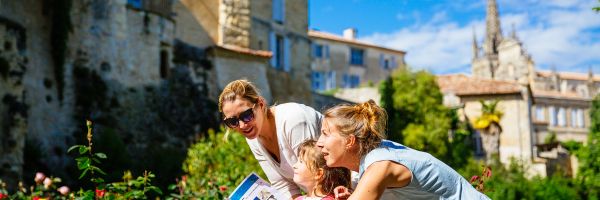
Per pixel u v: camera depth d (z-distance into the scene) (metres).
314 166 3.66
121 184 5.50
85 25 15.46
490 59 91.62
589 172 26.53
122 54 16.11
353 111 3.26
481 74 91.81
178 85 17.42
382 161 3.05
